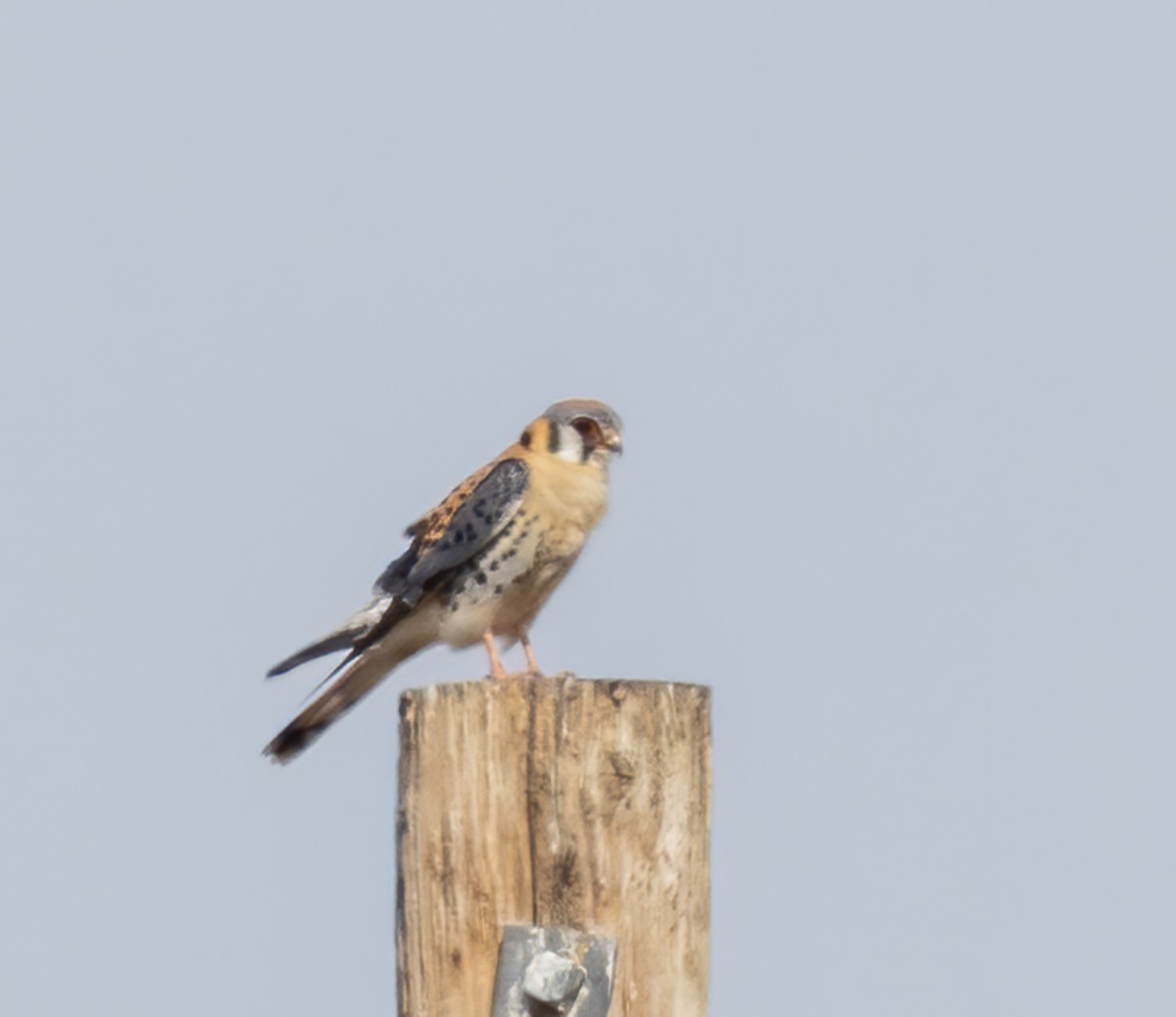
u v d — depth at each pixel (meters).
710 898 10.37
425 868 10.12
